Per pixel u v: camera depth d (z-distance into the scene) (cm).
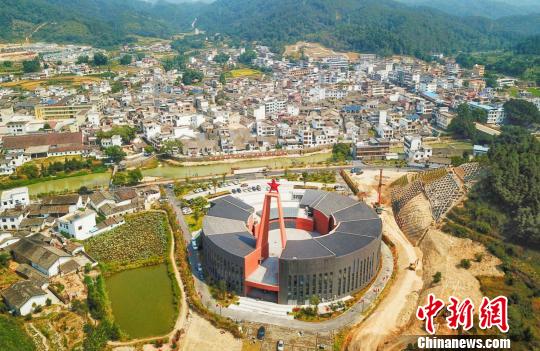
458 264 16512
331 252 14762
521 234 17438
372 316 14050
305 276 14388
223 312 14325
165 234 19462
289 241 15550
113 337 13088
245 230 16950
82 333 13200
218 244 15600
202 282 16062
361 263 15238
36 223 19775
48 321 13662
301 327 13625
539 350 12225
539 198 18200
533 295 14838
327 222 18438
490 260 16488
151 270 16962
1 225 19875
